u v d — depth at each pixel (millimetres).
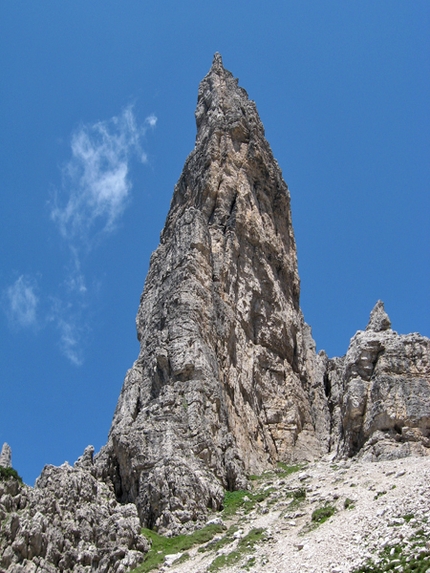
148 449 53375
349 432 57312
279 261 77500
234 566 38562
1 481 45281
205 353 60625
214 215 73938
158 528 48750
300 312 80562
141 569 42562
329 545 36781
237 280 71188
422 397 55062
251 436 63312
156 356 60969
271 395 68625
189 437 54531
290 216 83188
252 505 50094
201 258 67500
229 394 63094
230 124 80375
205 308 64188
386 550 33969
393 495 40500
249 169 78875
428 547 32312
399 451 51844
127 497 53500
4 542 42344
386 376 56625
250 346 69500
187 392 57469
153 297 75000
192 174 80062
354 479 47625
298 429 68688
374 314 65125
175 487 50062
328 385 78000
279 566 36594
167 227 81312
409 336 59156
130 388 63281
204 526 47250
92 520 46781
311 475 53656
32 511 45094
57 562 43562
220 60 90812
